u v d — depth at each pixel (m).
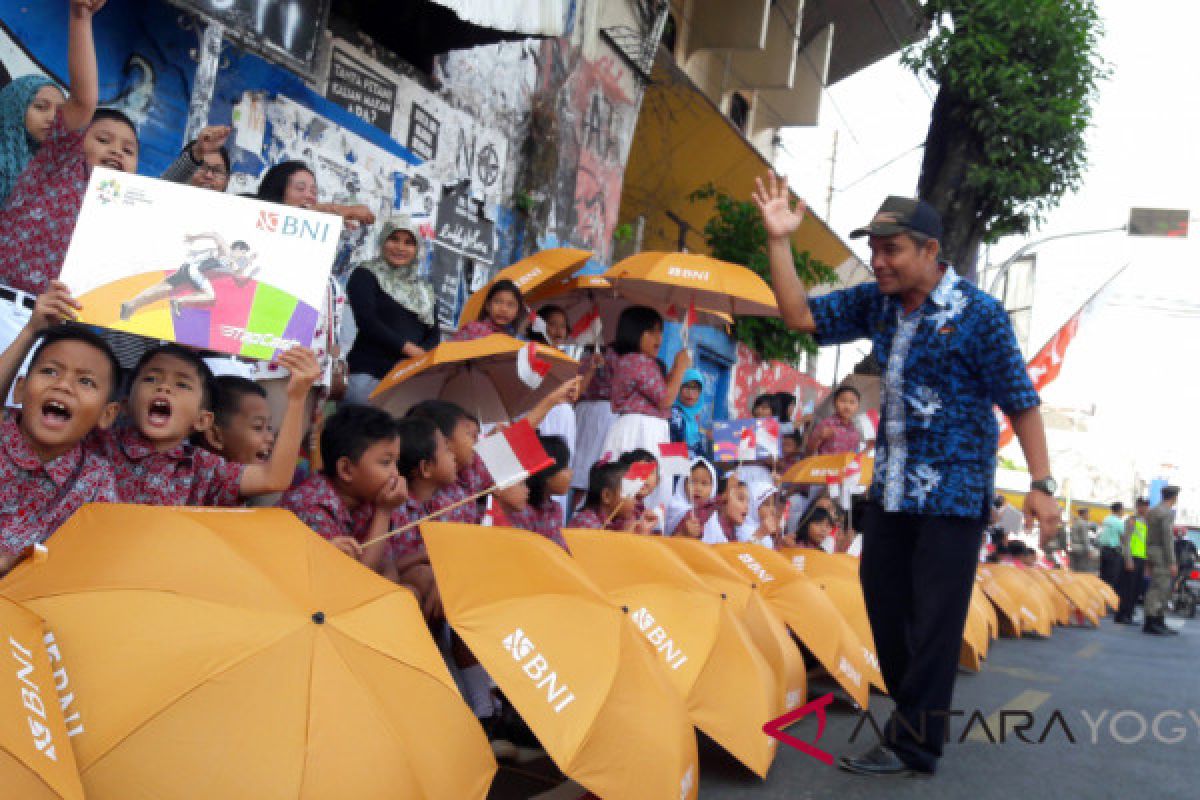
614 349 7.60
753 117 21.27
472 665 3.99
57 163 3.97
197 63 6.34
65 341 3.01
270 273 3.36
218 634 2.32
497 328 6.56
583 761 3.03
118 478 3.36
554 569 3.45
